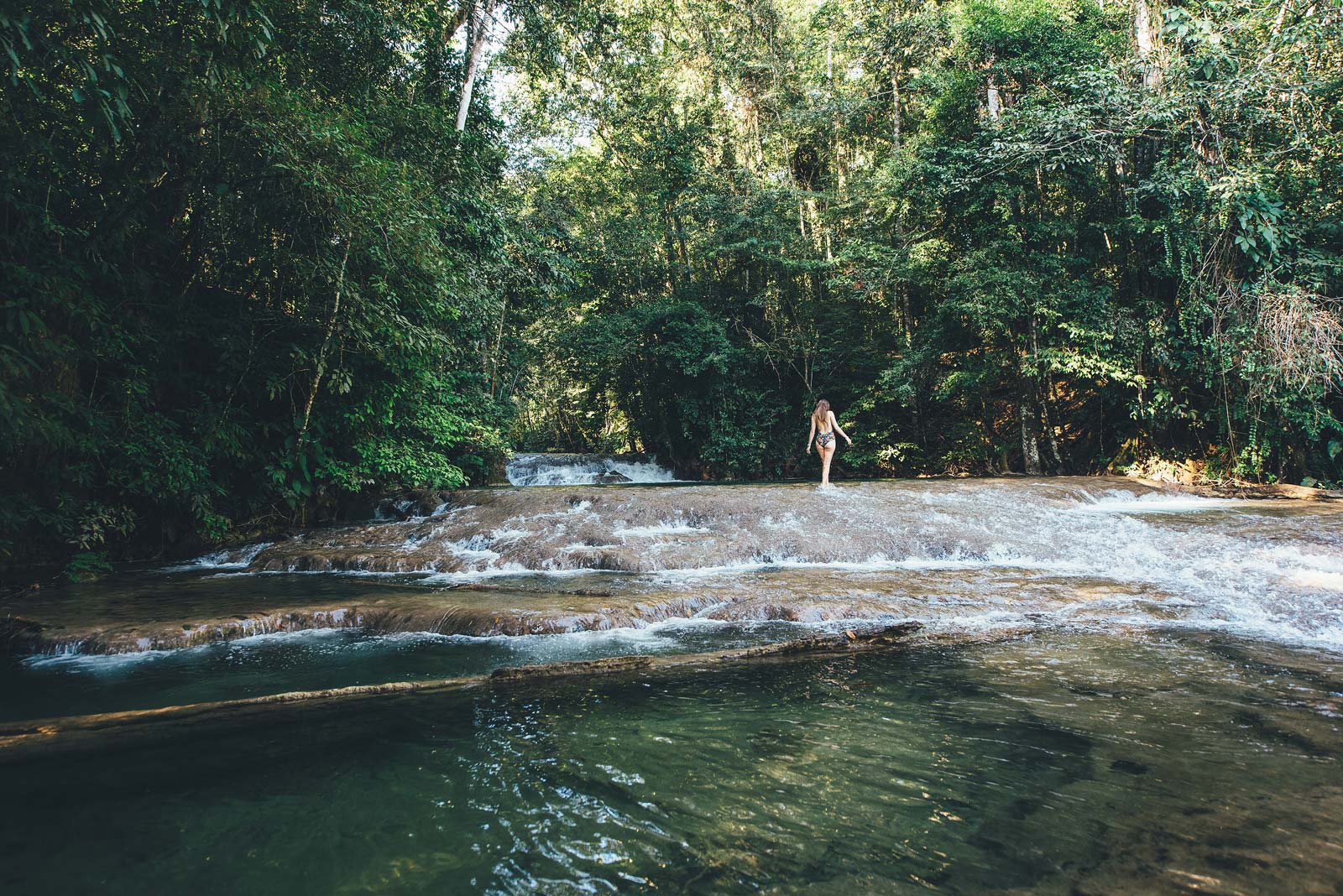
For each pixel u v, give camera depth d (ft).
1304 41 36.32
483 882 6.30
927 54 58.80
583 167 79.77
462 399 43.29
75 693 12.93
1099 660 13.51
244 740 10.07
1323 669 12.71
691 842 6.96
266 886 6.27
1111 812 7.35
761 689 12.23
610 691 12.24
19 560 25.59
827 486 34.83
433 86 46.52
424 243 29.43
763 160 73.10
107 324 24.91
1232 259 39.63
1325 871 6.07
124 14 20.31
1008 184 47.55
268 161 24.09
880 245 56.90
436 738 10.09
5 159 19.66
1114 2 49.42
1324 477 40.60
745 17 70.64
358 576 25.40
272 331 30.48
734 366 68.49
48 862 6.76
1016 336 50.49
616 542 27.66
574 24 54.60
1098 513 30.78
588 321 68.90
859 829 7.14
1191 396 44.80
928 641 15.31
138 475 26.86
